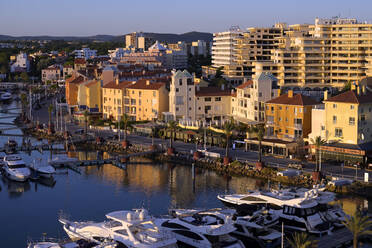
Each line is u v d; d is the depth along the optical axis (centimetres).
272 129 16862
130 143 17338
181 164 15288
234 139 16675
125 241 7712
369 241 8600
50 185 13100
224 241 8256
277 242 8675
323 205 9462
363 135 13975
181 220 8706
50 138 19750
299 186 12169
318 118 14862
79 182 13338
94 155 16750
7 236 9594
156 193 12112
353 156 13300
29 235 9619
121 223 8250
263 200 9875
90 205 11306
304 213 9169
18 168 13800
